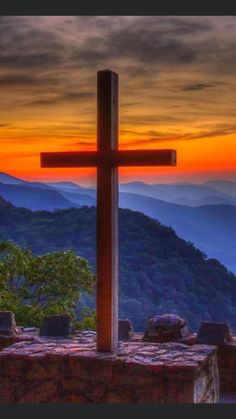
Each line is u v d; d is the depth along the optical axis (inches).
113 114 250.8
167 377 224.2
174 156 248.2
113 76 250.2
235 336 285.3
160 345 252.2
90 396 235.0
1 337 287.0
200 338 275.0
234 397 263.6
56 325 284.8
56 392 239.1
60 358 239.0
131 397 228.7
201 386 230.5
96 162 250.1
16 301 481.1
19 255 488.7
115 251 249.3
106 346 243.8
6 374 244.2
